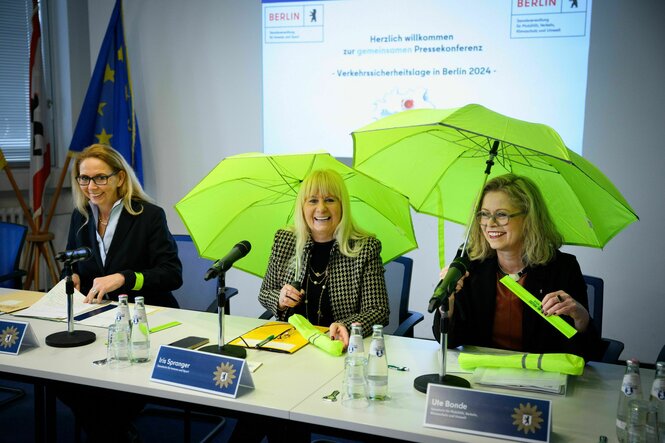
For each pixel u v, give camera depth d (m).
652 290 3.65
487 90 3.74
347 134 4.06
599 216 1.85
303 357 1.90
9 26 4.47
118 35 4.36
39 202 4.29
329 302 2.35
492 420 1.41
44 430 1.89
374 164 2.12
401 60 3.88
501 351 1.96
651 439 1.30
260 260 2.62
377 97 3.96
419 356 1.93
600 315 2.29
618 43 3.53
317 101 4.09
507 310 2.01
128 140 4.38
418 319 2.53
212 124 4.42
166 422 2.82
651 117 3.53
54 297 2.50
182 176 4.55
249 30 4.23
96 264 2.69
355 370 1.58
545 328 1.95
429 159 2.08
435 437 1.40
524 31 3.64
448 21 3.76
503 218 1.94
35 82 4.25
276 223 2.58
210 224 2.46
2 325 1.96
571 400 1.60
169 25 4.42
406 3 3.83
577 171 1.83
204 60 4.38
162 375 1.69
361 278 2.32
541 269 1.99
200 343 2.01
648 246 3.63
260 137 4.32
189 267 2.97
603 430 1.44
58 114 4.70
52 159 4.72
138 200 2.75
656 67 3.49
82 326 2.19
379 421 1.46
